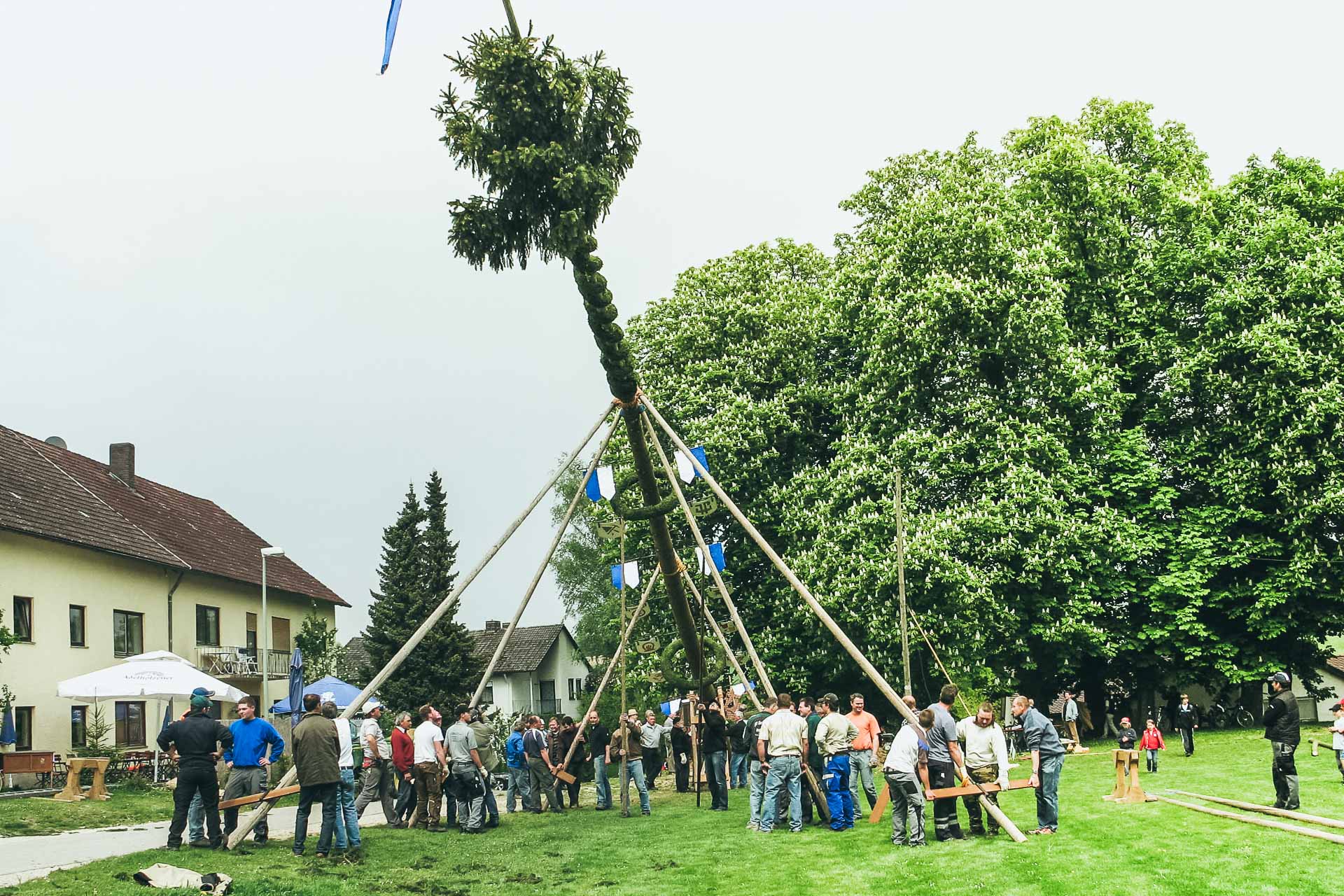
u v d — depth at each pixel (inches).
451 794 741.9
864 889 491.5
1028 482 1202.0
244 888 493.4
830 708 676.7
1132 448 1305.4
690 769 1099.9
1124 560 1258.6
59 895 457.1
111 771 1179.3
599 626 2357.3
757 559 1374.3
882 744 1170.0
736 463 1352.1
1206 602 1296.8
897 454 1248.2
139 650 1551.4
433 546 2041.1
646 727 1064.8
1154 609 1273.4
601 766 877.8
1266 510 1282.0
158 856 570.6
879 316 1293.1
